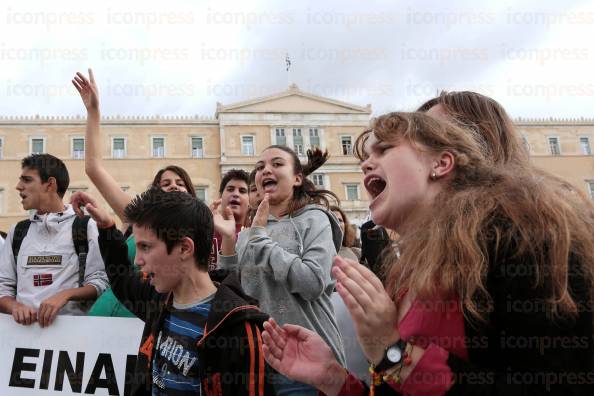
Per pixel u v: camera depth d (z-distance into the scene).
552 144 28.67
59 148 27.11
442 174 1.07
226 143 30.02
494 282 0.87
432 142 1.08
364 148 1.26
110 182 2.86
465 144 1.09
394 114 1.17
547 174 1.17
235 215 3.37
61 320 2.50
